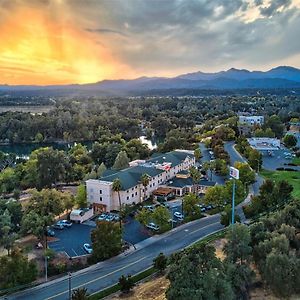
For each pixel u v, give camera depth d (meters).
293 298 54.75
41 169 123.69
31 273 61.88
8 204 85.50
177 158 137.62
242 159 164.25
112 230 72.56
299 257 60.41
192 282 47.28
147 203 106.88
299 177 133.75
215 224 90.25
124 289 58.59
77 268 68.06
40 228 75.44
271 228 69.38
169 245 78.00
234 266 55.44
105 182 101.06
